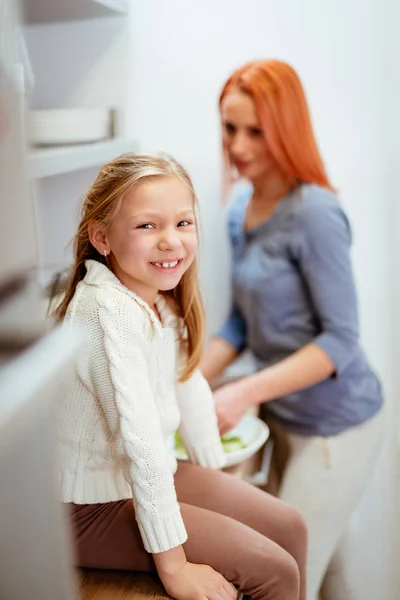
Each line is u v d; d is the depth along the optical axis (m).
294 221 1.34
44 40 1.52
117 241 0.95
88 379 0.92
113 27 1.50
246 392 1.30
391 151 1.55
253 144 1.38
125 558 0.97
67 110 1.29
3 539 0.49
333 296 1.33
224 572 0.94
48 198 1.50
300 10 1.51
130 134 1.57
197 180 1.61
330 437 1.42
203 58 1.54
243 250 1.48
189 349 1.09
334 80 1.54
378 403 1.47
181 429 1.15
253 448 1.30
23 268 0.50
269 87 1.33
